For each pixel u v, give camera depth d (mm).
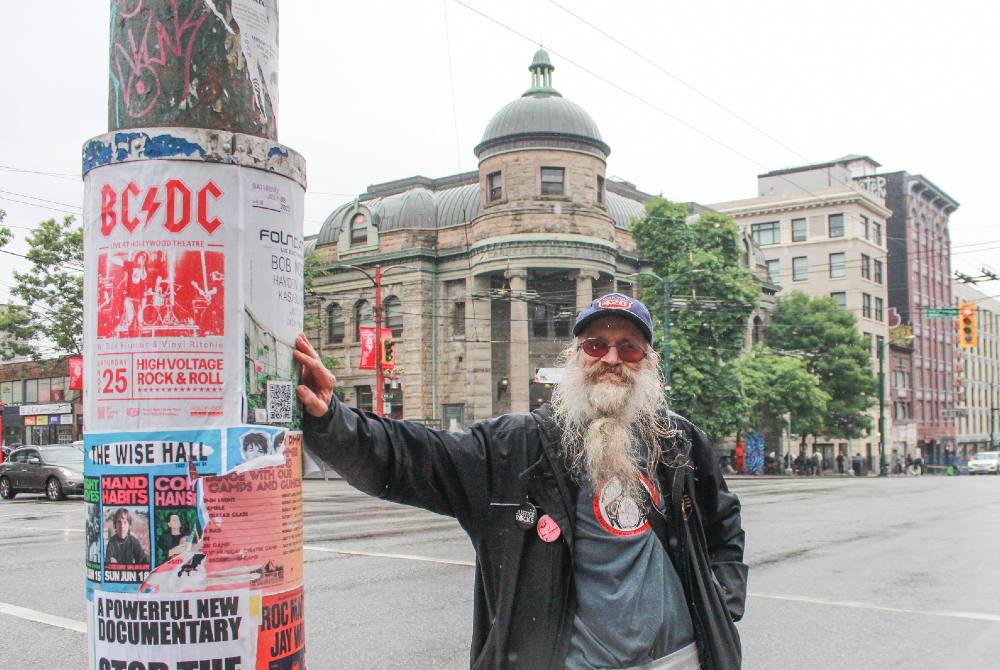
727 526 2965
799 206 67562
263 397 2285
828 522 15953
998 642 6848
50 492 21984
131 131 2238
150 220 2219
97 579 2215
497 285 39281
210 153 2250
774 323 53938
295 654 2336
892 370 73000
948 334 87938
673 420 2852
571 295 38094
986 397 100250
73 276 36188
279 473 2305
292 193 2432
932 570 10258
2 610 7574
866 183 76562
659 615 2582
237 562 2203
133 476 2184
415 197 41219
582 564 2576
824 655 6445
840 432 52594
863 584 9312
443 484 2598
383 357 33125
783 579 9594
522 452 2633
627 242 42312
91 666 2238
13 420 54281
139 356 2197
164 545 2166
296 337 2420
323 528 13898
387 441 2520
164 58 2301
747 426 43281
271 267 2342
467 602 7848
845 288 65688
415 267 39656
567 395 2729
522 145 36594
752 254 52625
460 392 38844
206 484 2184
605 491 2621
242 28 2387
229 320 2240
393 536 12742
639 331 2820
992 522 16047
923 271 81750
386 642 6465
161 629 2152
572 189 36594
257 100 2418
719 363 36594
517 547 2562
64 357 37750
